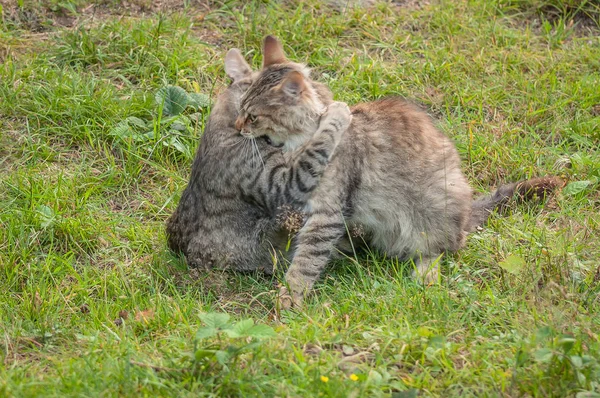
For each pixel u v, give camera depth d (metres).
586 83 12.31
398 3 14.05
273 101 9.27
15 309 8.65
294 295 9.00
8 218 9.78
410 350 7.49
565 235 9.67
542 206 10.35
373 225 9.73
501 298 8.63
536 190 10.41
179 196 10.51
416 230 9.78
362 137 9.58
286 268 9.70
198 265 9.60
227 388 6.86
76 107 11.23
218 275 9.47
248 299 9.16
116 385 6.84
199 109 11.59
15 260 9.38
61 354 7.78
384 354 7.48
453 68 12.66
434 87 12.38
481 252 9.70
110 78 12.09
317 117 9.47
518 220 10.15
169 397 6.77
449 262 9.49
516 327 7.82
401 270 9.15
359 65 12.38
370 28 13.31
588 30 13.76
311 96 9.51
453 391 7.01
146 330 8.24
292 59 12.59
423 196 9.73
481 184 11.14
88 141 11.15
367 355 7.48
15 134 11.09
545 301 8.04
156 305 8.58
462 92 12.15
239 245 9.59
